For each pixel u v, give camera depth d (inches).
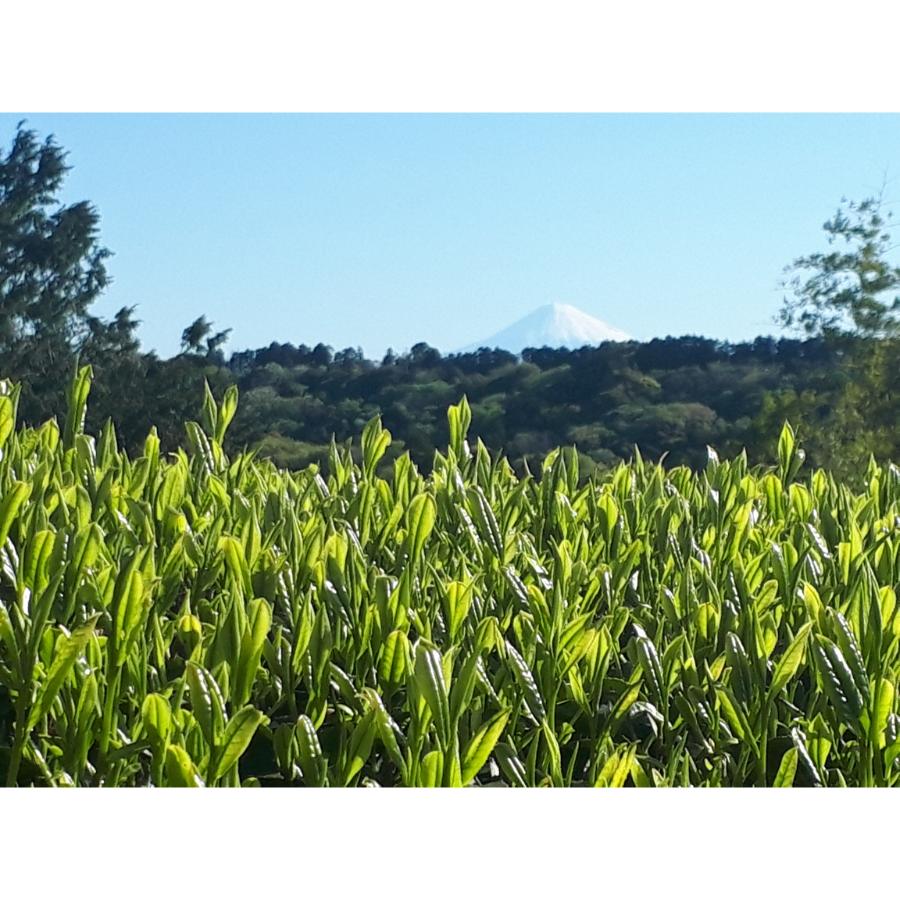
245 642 56.9
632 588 90.4
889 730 61.8
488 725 54.3
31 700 59.4
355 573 73.6
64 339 1507.1
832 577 83.3
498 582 83.2
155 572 81.4
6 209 1517.0
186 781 48.9
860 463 1213.7
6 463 96.6
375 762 66.5
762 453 1267.2
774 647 78.2
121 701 66.2
